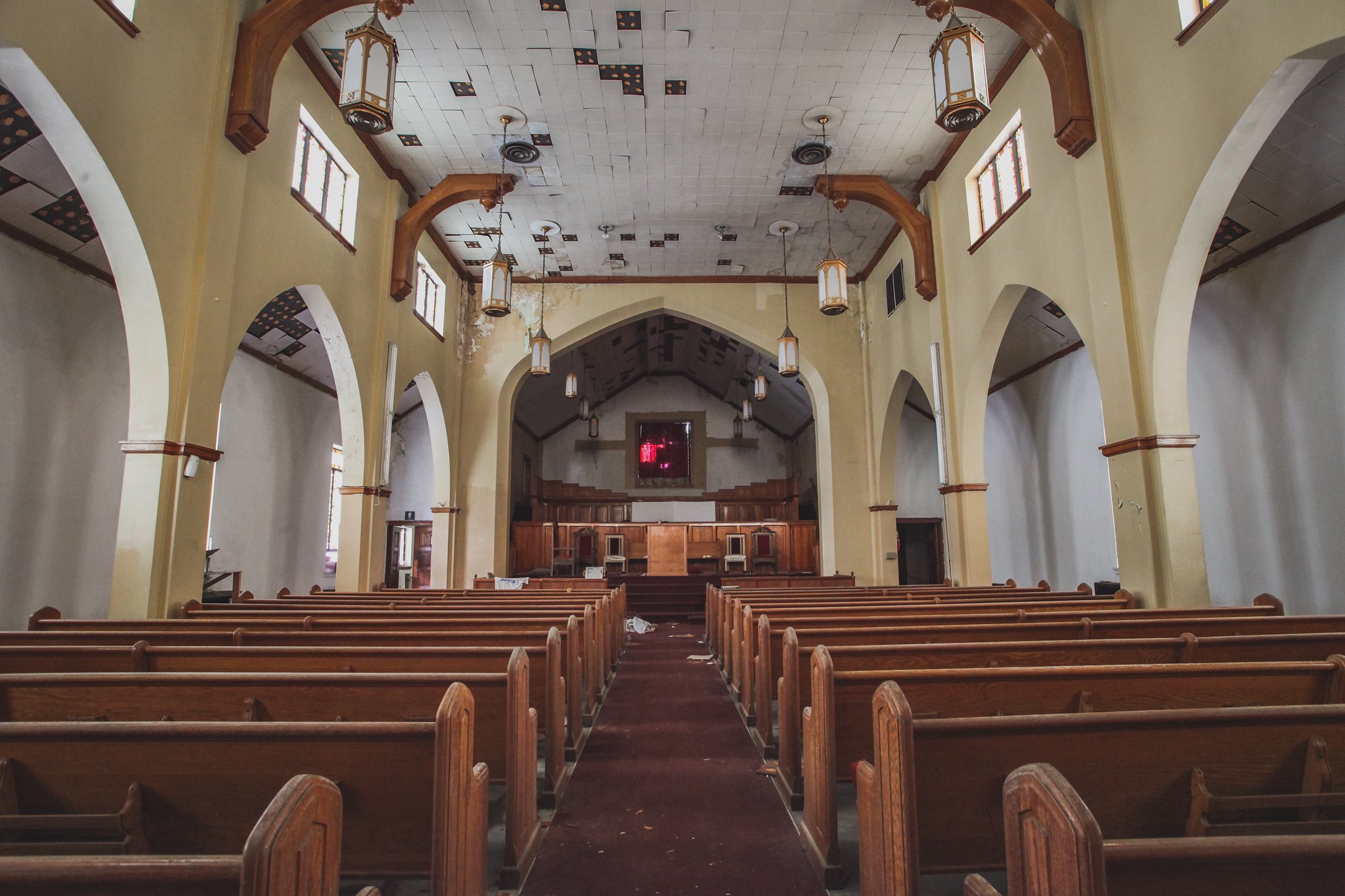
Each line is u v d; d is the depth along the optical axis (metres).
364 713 2.94
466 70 8.19
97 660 3.50
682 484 22.92
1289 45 4.63
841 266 9.99
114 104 5.19
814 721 3.08
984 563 9.56
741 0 7.18
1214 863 1.24
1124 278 6.31
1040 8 6.77
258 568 11.14
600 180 10.64
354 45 6.03
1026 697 2.94
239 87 6.46
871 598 7.11
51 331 7.25
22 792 2.12
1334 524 6.91
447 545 12.88
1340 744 2.20
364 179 9.60
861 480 13.84
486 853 2.49
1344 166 6.32
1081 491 11.12
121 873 1.16
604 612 6.53
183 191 6.00
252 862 1.12
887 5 7.26
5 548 6.76
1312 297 7.06
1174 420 6.04
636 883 2.86
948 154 9.98
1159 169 5.89
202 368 6.17
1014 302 8.74
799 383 17.72
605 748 4.69
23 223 6.77
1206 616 5.10
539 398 19.58
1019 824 1.30
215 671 3.55
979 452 9.70
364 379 9.62
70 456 7.49
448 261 13.11
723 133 9.47
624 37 7.67
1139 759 2.16
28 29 4.44
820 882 2.86
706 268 13.87
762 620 4.57
